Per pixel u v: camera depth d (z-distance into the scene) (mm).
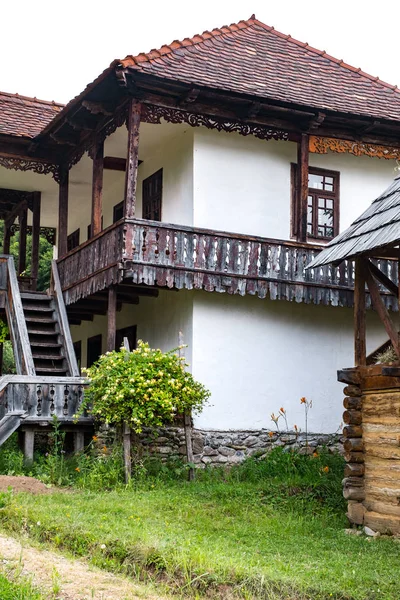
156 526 10328
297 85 17719
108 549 8812
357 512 11797
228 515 11938
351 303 17438
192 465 14383
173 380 14266
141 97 15688
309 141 17375
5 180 21406
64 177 19906
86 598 7203
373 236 11695
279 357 17234
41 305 18953
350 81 19281
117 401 13711
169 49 16812
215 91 15938
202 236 16078
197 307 16484
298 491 13594
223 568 8102
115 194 21312
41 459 14680
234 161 17453
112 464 13859
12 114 20734
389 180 19438
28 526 9906
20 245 23234
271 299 16969
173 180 17844
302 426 17234
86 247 17406
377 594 7824
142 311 18906
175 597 7594
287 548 9945
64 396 15148
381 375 11586
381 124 17578
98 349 22281
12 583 7242
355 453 11930
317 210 18391
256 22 20062
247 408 16688
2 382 14711
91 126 17516
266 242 16672
